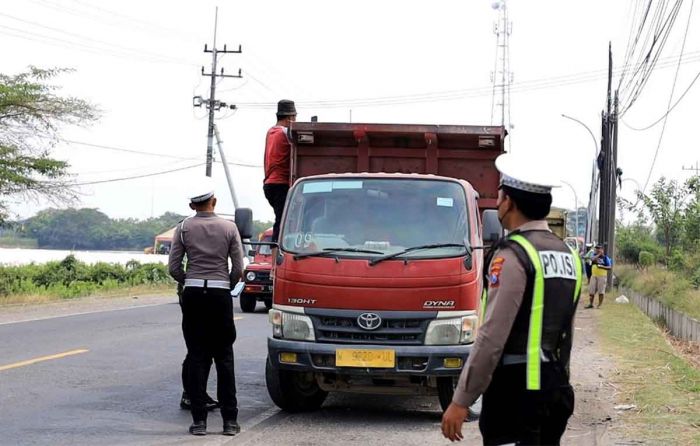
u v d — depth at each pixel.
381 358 11.88
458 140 13.87
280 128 14.81
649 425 12.02
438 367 11.84
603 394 14.72
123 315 28.84
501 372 6.04
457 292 11.95
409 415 13.44
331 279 12.12
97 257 66.06
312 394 13.79
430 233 12.38
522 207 6.21
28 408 13.20
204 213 12.05
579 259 6.30
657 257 59.38
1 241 113.19
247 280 32.22
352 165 14.29
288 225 12.77
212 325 11.84
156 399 14.17
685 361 19.25
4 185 38.50
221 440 11.55
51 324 25.30
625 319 31.95
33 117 39.31
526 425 5.95
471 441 11.55
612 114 48.75
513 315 5.89
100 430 11.94
